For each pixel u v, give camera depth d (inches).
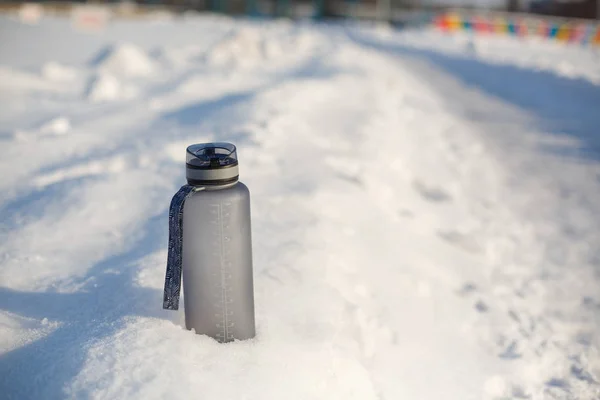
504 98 505.4
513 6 1670.8
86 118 282.0
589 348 129.7
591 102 484.1
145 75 445.7
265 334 93.4
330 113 286.7
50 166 193.2
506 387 113.5
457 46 988.6
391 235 162.2
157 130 240.4
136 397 76.0
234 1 1540.4
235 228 84.9
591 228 206.2
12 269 119.1
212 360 83.7
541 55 889.5
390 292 133.0
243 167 179.8
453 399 105.4
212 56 530.3
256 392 80.1
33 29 831.7
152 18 1272.1
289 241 131.4
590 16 1676.9
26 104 321.4
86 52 601.3
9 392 81.4
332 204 161.0
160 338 86.7
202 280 85.9
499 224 203.0
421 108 402.6
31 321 98.8
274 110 260.4
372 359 107.3
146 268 113.2
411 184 221.0
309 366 88.7
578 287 159.9
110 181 168.7
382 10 1565.0
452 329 129.3
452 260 165.6
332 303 109.5
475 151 307.3
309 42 693.3
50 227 140.3
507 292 153.6
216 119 247.8
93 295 105.8
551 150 322.3
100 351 84.8
